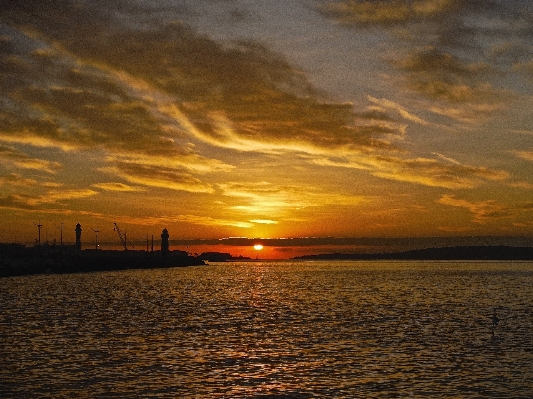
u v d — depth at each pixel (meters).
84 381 36.09
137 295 112.31
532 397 32.69
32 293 112.69
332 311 80.38
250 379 36.69
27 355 44.06
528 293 119.56
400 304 92.62
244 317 71.88
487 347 48.22
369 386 34.91
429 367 40.19
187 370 39.19
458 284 158.38
